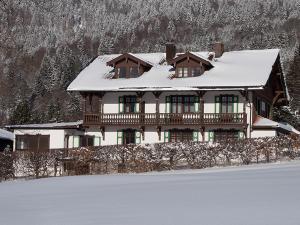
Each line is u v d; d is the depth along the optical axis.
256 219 10.54
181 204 13.38
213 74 47.19
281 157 33.28
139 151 34.06
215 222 10.47
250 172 24.53
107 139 48.78
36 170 33.69
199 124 46.12
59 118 85.62
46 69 141.75
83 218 11.88
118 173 32.31
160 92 47.16
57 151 34.69
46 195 17.80
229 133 46.19
